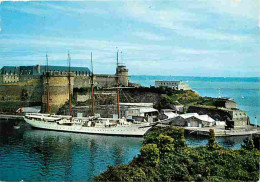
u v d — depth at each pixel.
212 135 58.81
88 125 103.69
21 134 99.06
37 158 68.19
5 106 141.00
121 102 142.50
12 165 62.53
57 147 79.69
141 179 44.25
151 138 59.66
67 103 133.25
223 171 48.94
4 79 145.50
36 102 139.12
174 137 60.03
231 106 125.69
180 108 129.00
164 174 47.38
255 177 46.47
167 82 169.88
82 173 57.59
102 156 70.06
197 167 48.91
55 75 131.00
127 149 77.81
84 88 146.88
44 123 109.31
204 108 119.12
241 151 56.69
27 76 149.50
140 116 114.75
